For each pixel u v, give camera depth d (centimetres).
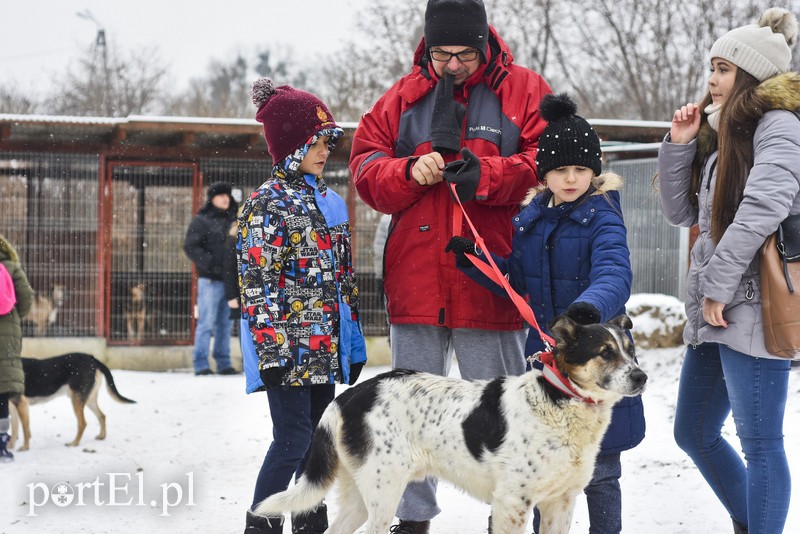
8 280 746
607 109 2291
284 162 474
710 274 394
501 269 446
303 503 428
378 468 416
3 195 1293
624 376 366
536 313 434
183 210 1333
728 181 405
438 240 463
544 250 427
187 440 788
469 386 414
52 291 1304
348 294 486
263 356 440
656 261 1203
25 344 1288
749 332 396
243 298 454
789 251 388
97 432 840
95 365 811
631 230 1233
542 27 2316
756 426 400
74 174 1309
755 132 402
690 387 438
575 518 510
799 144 389
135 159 1320
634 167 1227
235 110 2934
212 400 978
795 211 393
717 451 440
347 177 1316
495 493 392
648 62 2212
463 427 402
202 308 1226
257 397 989
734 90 412
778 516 397
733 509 443
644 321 1059
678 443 449
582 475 388
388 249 483
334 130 478
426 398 416
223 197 1224
